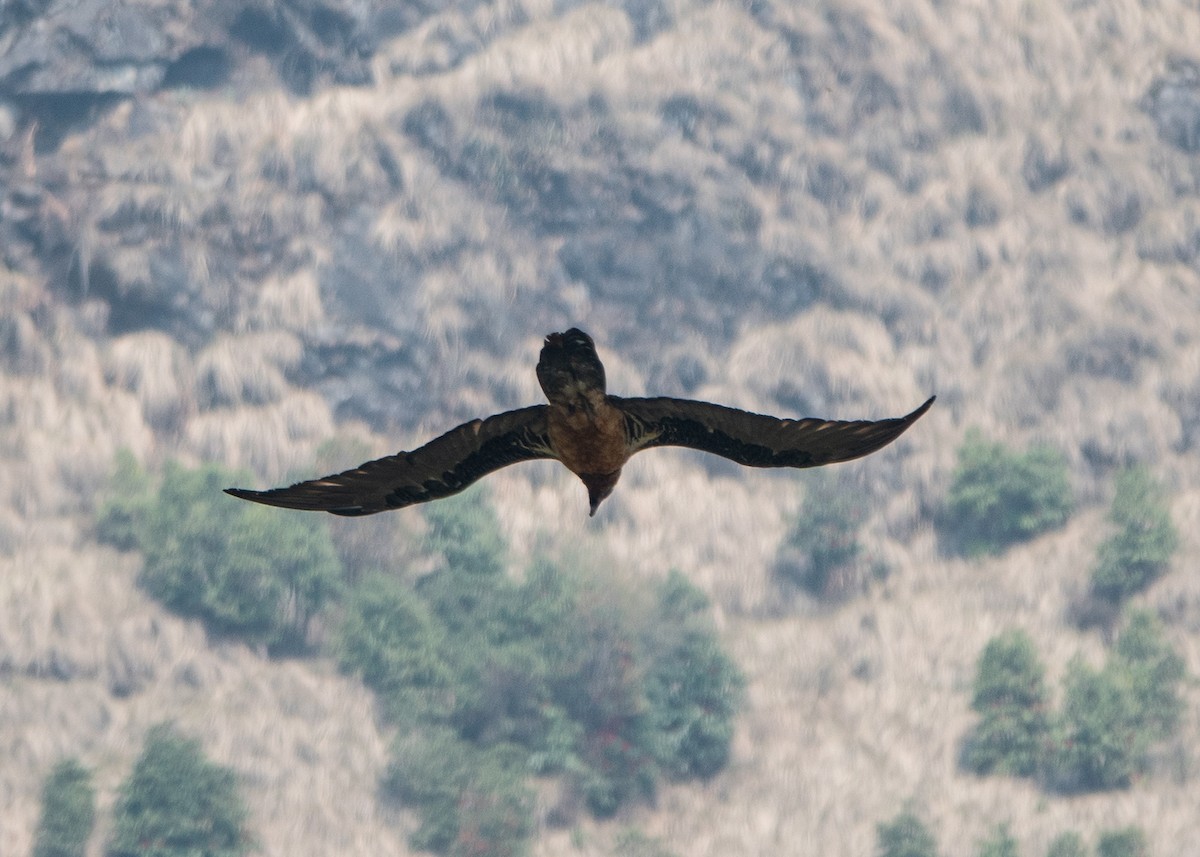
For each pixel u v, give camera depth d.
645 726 80.62
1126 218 108.06
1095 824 73.88
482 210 107.38
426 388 100.62
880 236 107.50
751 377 100.94
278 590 84.38
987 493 90.12
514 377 101.31
